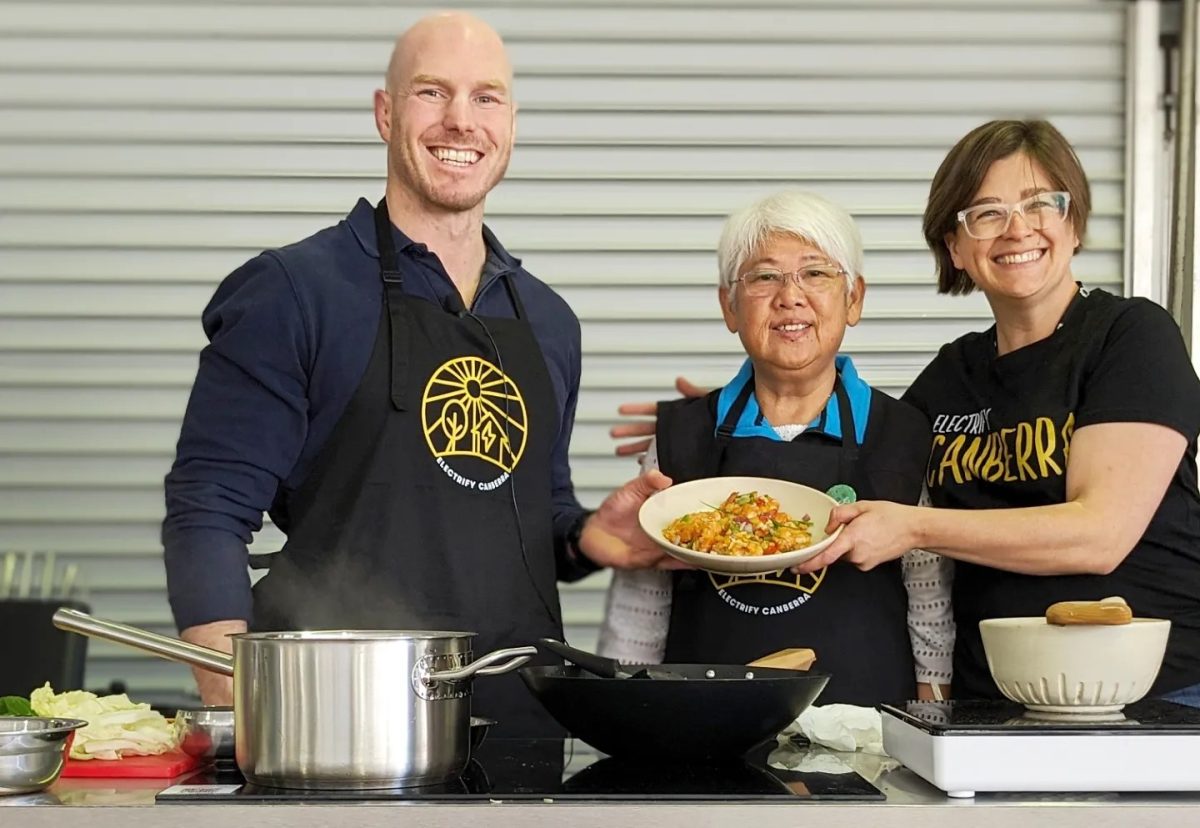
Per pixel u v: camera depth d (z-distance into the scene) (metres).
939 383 2.48
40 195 4.05
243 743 1.42
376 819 1.33
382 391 2.32
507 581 2.35
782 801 1.36
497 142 2.43
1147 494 2.16
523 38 4.10
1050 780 1.38
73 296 4.05
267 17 4.09
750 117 4.11
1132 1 4.03
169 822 1.33
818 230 2.33
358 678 1.39
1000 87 4.09
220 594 2.16
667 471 2.47
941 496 2.39
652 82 4.11
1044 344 2.32
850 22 4.11
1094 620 1.45
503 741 1.88
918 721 1.45
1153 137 4.00
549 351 2.52
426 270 2.41
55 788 1.47
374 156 4.09
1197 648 2.24
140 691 4.01
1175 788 1.37
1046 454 2.25
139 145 4.06
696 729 1.53
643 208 4.10
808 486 2.35
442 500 2.32
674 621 2.41
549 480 2.46
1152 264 3.99
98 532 4.05
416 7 4.10
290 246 2.38
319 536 2.30
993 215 2.29
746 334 2.38
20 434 4.04
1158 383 2.19
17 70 4.06
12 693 3.71
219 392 2.26
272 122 4.08
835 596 2.34
